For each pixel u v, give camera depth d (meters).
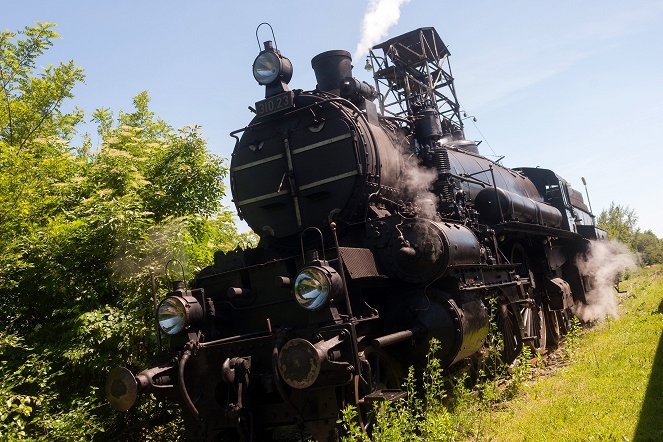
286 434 6.14
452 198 8.03
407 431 5.16
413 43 13.84
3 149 7.34
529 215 10.27
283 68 7.11
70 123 11.97
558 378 7.42
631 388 6.19
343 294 5.36
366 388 5.39
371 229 6.45
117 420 6.79
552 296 11.11
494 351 7.46
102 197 8.01
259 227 7.11
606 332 10.12
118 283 7.46
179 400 5.68
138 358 7.37
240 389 5.08
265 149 7.12
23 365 6.10
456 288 6.56
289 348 4.82
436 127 8.46
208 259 9.26
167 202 9.62
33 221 7.82
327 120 6.76
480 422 5.62
